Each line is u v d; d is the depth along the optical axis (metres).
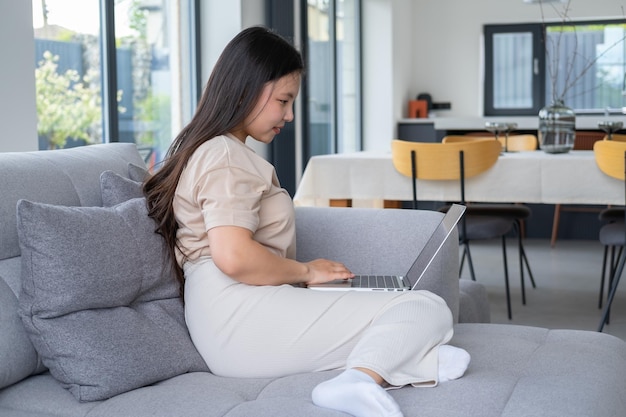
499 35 9.47
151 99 4.47
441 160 3.90
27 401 1.62
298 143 6.59
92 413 1.55
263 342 1.77
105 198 1.97
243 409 1.51
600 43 9.15
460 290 2.85
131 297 1.78
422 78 9.66
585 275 5.42
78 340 1.62
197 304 1.83
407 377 1.60
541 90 9.37
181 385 1.67
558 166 3.84
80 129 3.79
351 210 2.47
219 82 1.89
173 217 1.89
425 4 9.58
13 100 2.86
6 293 1.70
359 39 8.52
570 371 1.72
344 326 1.77
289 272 1.88
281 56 1.91
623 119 6.89
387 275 2.26
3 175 1.80
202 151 1.85
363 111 8.67
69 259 1.64
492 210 4.53
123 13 4.17
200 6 5.03
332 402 1.50
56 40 3.59
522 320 4.17
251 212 1.80
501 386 1.62
